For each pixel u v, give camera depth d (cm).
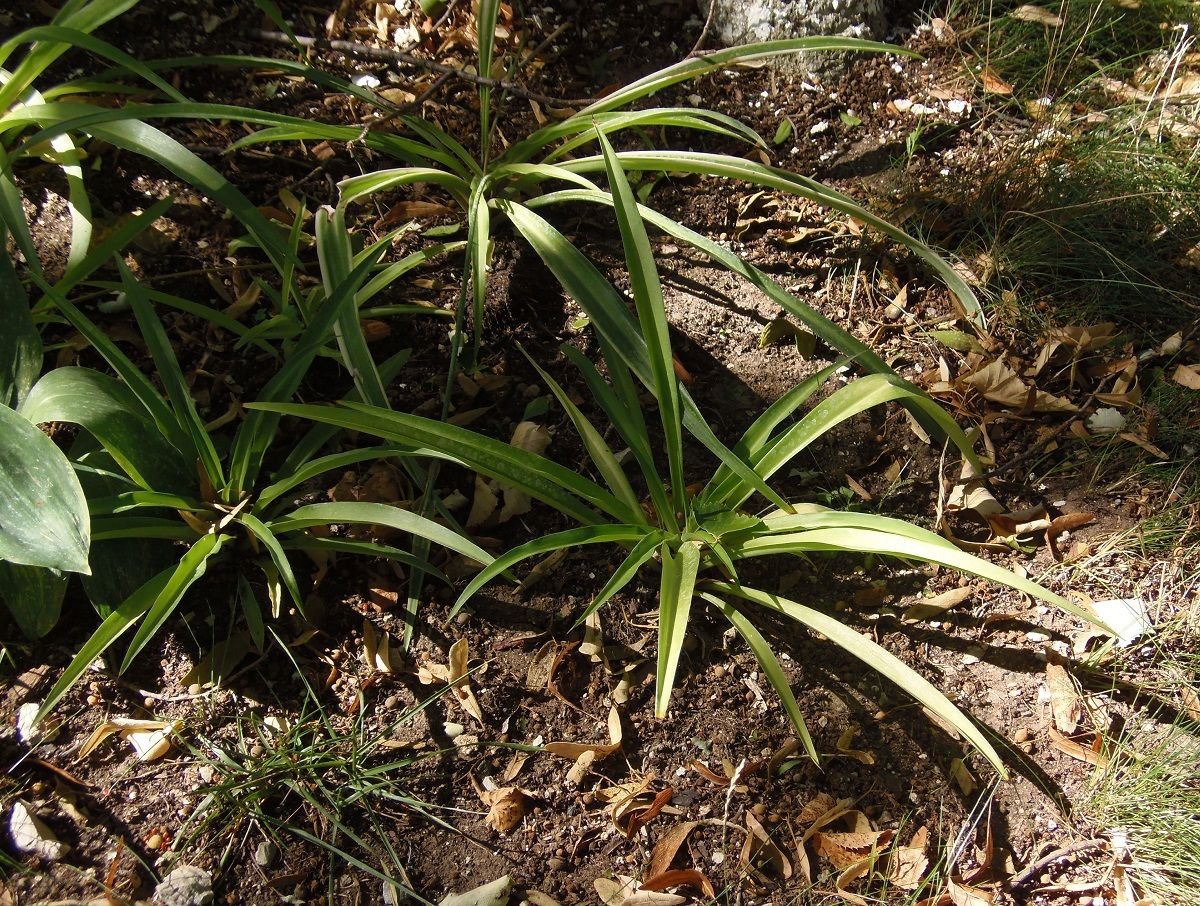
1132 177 101
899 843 76
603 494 79
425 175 92
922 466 90
